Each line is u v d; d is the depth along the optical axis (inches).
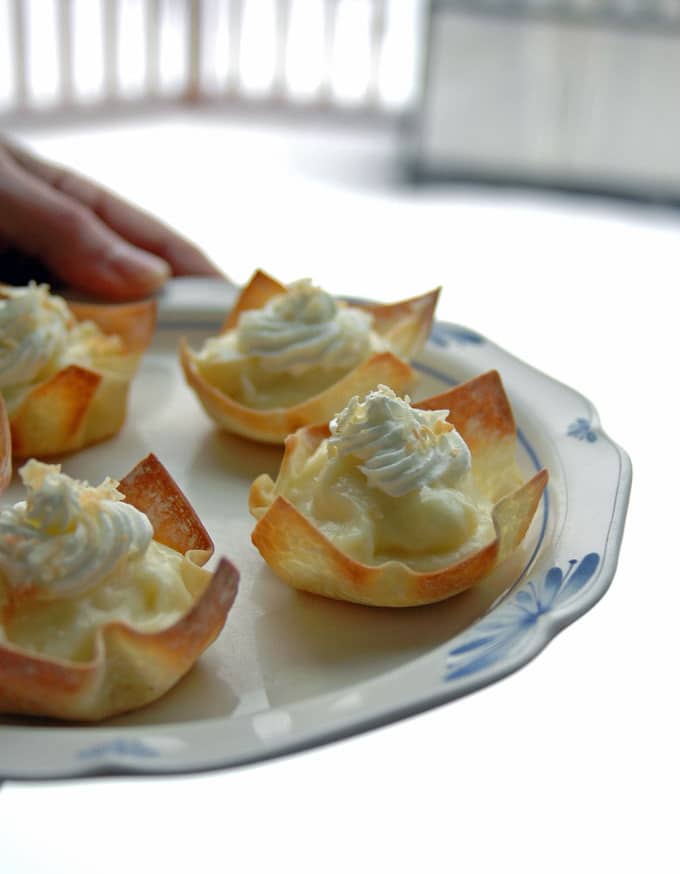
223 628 13.0
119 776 10.7
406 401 13.7
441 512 13.1
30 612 12.1
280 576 13.3
